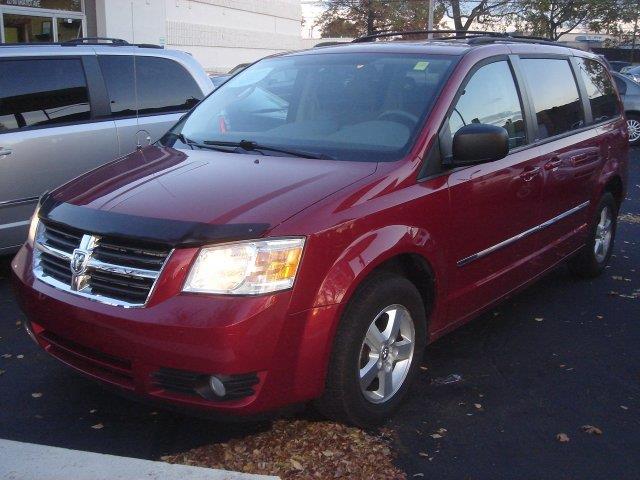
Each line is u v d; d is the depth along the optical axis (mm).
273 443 3697
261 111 4848
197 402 3328
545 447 3805
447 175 4227
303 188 3697
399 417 4055
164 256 3373
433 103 4352
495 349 5070
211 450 3648
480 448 3770
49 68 6395
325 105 4637
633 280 6758
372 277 3764
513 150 4926
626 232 8891
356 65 4875
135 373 3396
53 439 3762
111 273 3484
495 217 4652
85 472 3188
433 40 5234
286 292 3336
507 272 4922
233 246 3322
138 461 3281
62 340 3760
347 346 3590
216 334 3211
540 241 5344
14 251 6137
